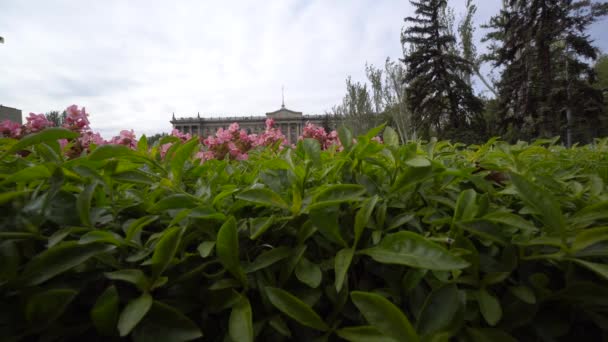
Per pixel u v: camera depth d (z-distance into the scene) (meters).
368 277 0.85
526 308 0.75
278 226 0.87
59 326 0.64
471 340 0.71
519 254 0.82
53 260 0.63
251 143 3.52
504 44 29.22
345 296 0.74
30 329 0.59
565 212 1.00
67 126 2.02
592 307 0.75
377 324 0.61
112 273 0.66
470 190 0.88
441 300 0.67
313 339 0.74
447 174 0.99
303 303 0.68
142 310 0.59
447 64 30.52
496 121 29.91
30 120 2.10
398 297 0.76
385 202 0.90
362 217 0.77
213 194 1.00
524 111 25.75
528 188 0.74
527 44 26.44
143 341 0.61
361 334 0.66
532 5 25.41
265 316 0.76
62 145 1.85
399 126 32.06
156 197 1.00
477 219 0.80
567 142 24.66
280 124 67.81
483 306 0.70
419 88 30.53
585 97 23.64
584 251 0.70
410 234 0.70
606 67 37.09
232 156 3.09
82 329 0.65
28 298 0.58
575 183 1.13
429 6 31.80
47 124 2.14
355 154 1.04
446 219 0.86
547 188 1.05
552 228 0.75
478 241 0.88
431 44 31.58
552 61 25.33
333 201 0.77
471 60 31.17
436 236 0.87
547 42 24.70
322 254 0.86
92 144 1.49
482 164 1.18
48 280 0.67
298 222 0.87
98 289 0.71
